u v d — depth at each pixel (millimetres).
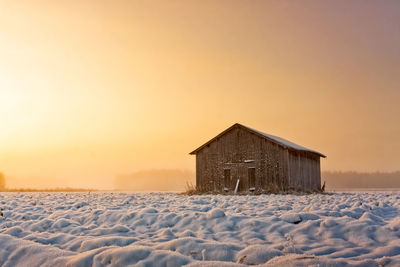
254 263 3812
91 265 3760
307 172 26375
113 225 6758
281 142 22656
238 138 24891
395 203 10641
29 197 16156
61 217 7543
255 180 23594
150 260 3711
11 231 5719
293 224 6043
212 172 25625
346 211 7453
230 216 6578
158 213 7387
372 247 4793
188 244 4426
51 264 3881
